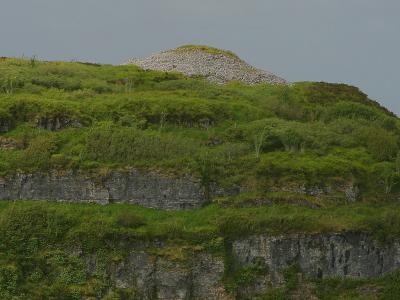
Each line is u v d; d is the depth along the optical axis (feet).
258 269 246.68
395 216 260.42
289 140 296.71
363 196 277.85
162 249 244.01
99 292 236.22
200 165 272.10
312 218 254.27
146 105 308.60
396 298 245.24
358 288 248.52
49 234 242.99
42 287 232.53
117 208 261.85
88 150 274.77
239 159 279.49
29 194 264.52
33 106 294.05
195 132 303.27
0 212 253.03
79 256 240.73
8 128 286.87
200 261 244.01
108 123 292.40
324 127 322.14
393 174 283.59
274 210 258.78
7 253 237.25
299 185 269.85
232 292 242.37
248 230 249.14
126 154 274.36
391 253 255.09
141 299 239.71
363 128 320.91
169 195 265.75
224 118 316.19
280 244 248.73
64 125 291.58
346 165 282.77
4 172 264.93
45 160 269.03
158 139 283.59
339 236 250.98
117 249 242.58
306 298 244.83
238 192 268.82
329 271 249.75
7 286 229.66
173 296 241.14
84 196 264.72
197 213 261.24
